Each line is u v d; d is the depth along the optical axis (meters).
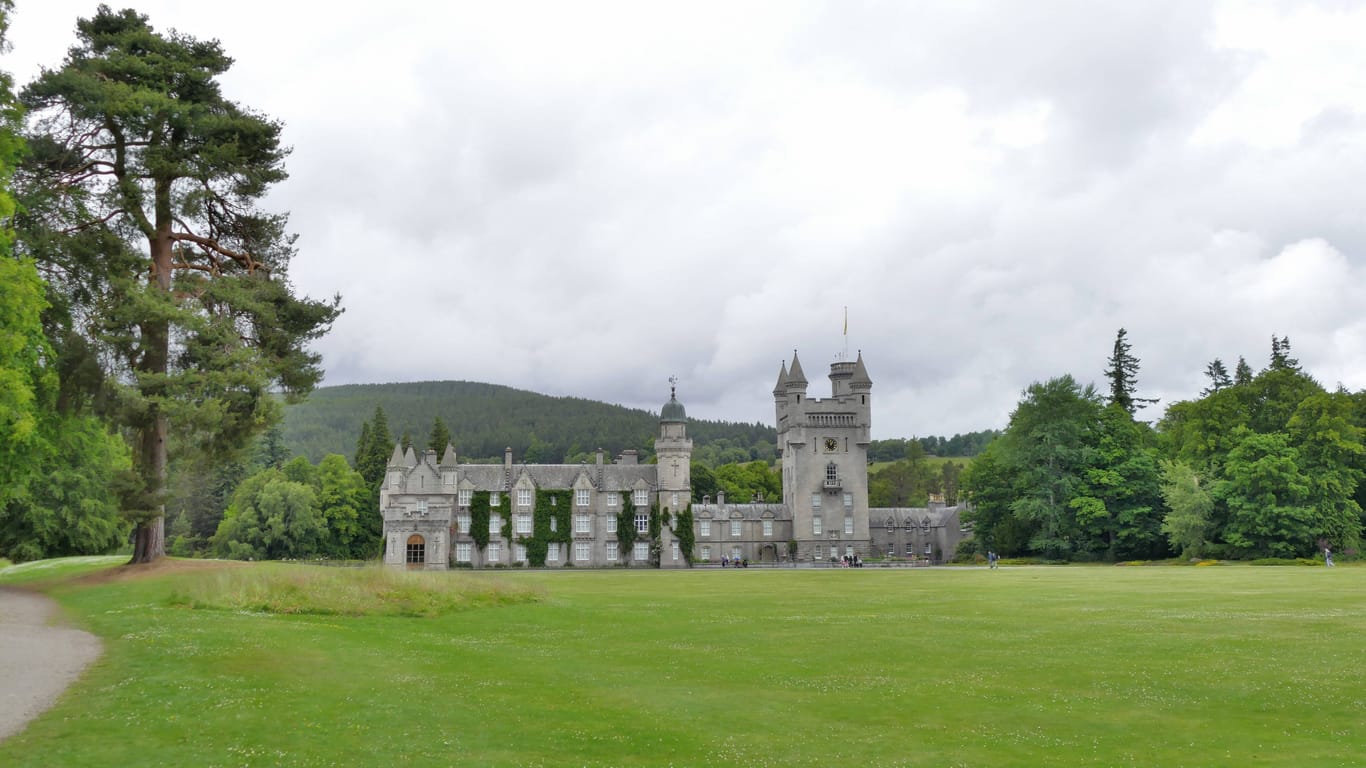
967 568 110.75
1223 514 118.62
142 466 56.22
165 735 21.22
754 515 151.38
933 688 28.98
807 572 101.56
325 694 25.48
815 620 46.22
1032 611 50.19
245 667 28.17
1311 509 110.19
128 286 50.88
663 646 37.28
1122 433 129.50
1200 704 26.97
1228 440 120.56
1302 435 116.25
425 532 123.56
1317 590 62.56
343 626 39.03
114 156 56.38
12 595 51.16
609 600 56.72
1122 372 173.75
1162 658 34.16
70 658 29.75
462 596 48.75
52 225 52.03
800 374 152.75
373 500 146.38
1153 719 25.33
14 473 49.75
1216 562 112.19
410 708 24.47
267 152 58.94
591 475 144.00
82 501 83.88
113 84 52.25
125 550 101.88
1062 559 127.50
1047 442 127.88
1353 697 27.64
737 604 54.78
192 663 28.33
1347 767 21.02
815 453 151.62
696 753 21.64
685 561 141.25
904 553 162.00
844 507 151.00
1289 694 28.00
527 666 32.00
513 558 138.25
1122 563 118.50
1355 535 112.69
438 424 163.00
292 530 131.62
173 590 44.66
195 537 152.38
